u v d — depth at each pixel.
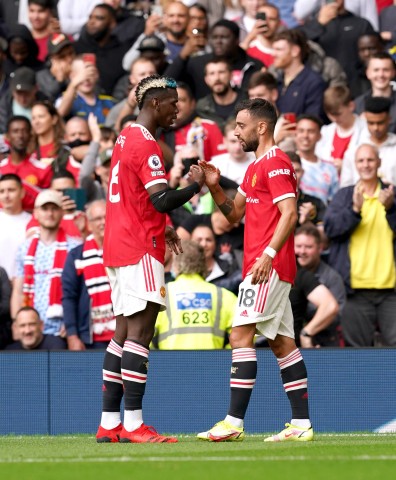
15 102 46.56
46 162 43.53
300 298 33.81
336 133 43.38
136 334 24.70
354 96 47.12
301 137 41.09
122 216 24.70
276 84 44.72
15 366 32.28
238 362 24.53
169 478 17.02
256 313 24.17
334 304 33.66
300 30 46.53
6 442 26.58
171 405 31.92
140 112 25.27
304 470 17.94
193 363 31.91
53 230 37.69
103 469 18.34
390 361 31.62
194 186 24.70
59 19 53.72
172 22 49.31
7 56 49.09
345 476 17.14
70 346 35.59
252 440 25.58
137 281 24.50
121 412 31.38
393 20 51.59
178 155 38.59
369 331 36.78
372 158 37.03
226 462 19.22
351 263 36.91
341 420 31.69
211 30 46.84
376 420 31.61
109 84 49.56
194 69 46.44
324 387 31.77
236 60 46.84
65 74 48.62
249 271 24.52
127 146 24.70
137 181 24.61
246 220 24.84
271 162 24.33
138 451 21.95
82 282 35.69
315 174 40.97
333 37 48.38
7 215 40.41
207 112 44.19
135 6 52.66
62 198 38.34
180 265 32.56
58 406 32.19
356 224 36.69
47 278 37.22
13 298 37.78
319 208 39.22
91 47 49.72
